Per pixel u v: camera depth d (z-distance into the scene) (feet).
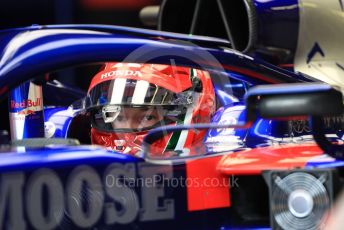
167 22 43.78
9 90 31.07
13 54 31.45
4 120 43.75
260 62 36.06
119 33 33.55
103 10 76.07
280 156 32.01
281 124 35.37
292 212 29.35
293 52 40.93
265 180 29.89
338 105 28.50
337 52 41.14
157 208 30.78
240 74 35.47
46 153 30.04
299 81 36.52
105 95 37.73
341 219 28.94
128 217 30.30
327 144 31.58
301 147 33.37
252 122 29.86
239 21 41.04
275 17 39.88
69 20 74.38
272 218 29.55
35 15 73.31
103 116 37.78
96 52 32.55
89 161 29.86
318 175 29.25
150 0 73.92
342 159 31.50
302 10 40.65
